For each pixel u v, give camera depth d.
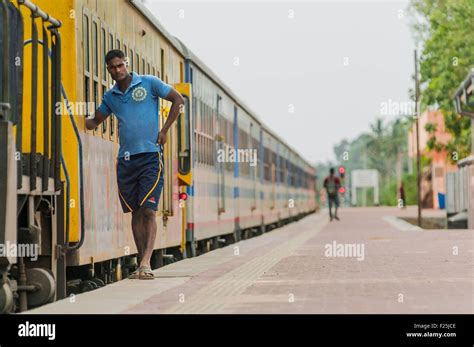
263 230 42.88
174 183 20.81
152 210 14.71
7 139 10.03
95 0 14.48
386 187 152.88
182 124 21.12
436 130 50.34
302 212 69.31
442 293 12.71
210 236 26.84
